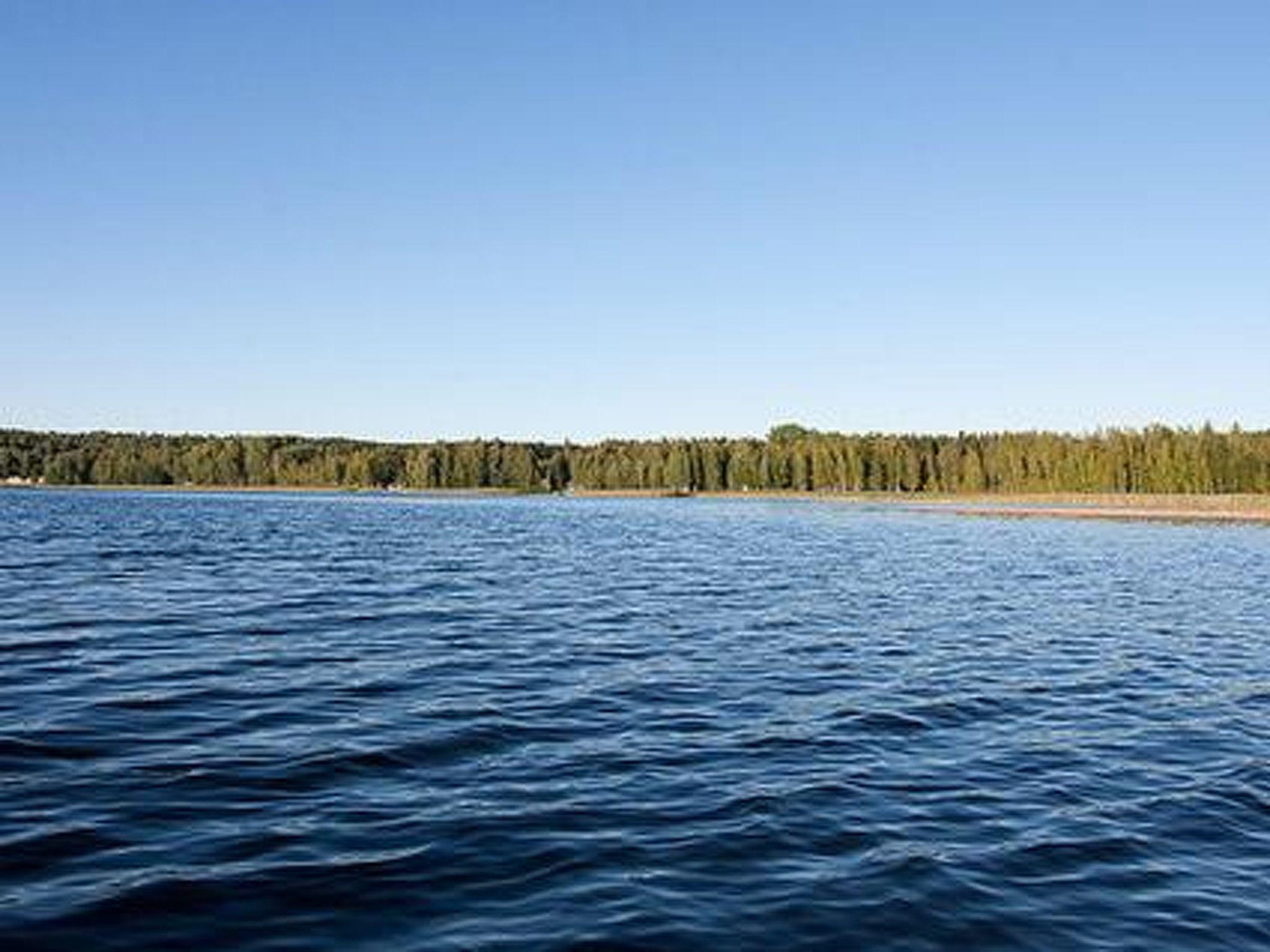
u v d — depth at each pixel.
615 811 11.79
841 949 8.45
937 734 16.06
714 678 20.05
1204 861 10.75
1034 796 12.91
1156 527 99.81
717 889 9.59
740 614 29.88
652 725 16.08
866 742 15.38
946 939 8.70
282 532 69.94
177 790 12.02
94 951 7.98
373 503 152.38
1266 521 112.25
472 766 13.49
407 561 47.00
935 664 22.41
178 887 9.20
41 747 13.69
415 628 25.64
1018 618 30.67
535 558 50.19
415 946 8.20
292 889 9.25
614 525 90.94
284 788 12.26
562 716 16.50
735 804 12.17
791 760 14.23
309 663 20.52
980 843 11.11
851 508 151.50
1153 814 12.27
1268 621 30.73
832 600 34.25
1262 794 13.19
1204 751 15.39
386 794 12.16
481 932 8.51
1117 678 21.22
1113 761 14.70
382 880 9.52
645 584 38.25
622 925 8.73
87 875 9.43
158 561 43.44
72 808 11.28
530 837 10.79
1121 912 9.39
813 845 10.85
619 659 21.88
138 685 17.80
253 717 15.74
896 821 11.73
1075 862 10.62
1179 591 39.81
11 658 20.05
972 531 89.94
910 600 34.91
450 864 9.98
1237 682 20.97
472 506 147.25
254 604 29.56
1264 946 8.76
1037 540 75.56
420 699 17.44
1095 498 153.75
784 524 98.19
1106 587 40.97
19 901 8.83
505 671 20.28
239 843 10.35
